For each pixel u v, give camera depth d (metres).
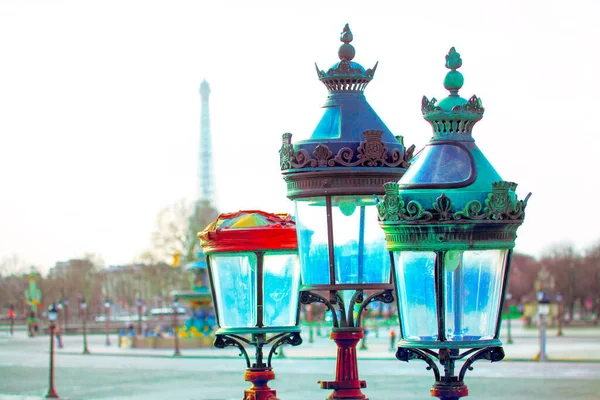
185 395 70.88
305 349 124.12
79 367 102.06
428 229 8.70
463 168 8.91
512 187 8.83
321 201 11.29
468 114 9.12
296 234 12.12
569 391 65.94
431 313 8.91
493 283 8.88
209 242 12.69
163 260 193.00
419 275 8.88
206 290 129.75
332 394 11.38
